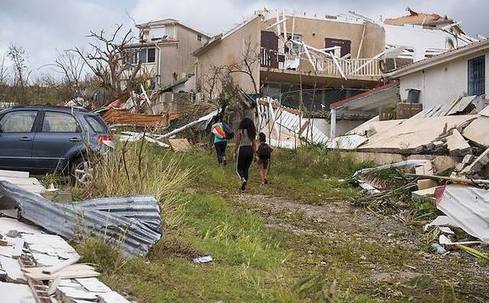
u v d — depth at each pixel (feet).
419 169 54.03
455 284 27.58
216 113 83.71
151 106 109.19
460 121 60.70
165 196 32.76
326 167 63.05
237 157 52.16
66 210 25.59
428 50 117.29
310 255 30.83
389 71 92.02
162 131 86.12
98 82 132.46
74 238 24.66
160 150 54.44
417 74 83.20
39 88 119.85
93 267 21.35
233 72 106.73
